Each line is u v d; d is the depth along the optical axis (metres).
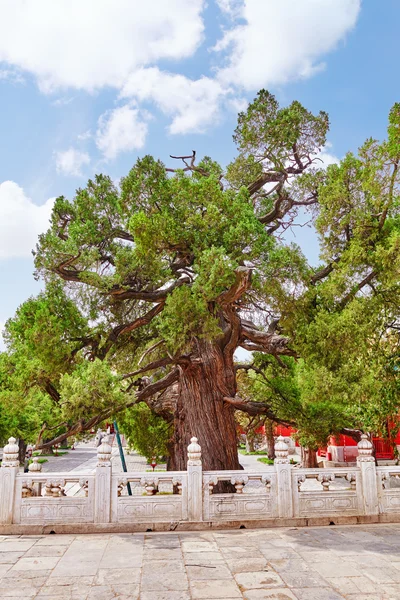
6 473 8.84
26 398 12.67
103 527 8.66
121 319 15.31
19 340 12.82
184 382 14.20
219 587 5.86
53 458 42.94
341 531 8.67
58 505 8.77
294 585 5.91
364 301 11.12
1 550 7.52
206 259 10.18
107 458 8.98
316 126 14.22
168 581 6.08
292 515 9.16
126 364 17.52
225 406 13.89
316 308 11.90
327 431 14.20
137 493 20.84
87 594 5.65
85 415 11.65
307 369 12.38
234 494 9.14
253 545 7.74
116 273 12.41
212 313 11.77
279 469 9.32
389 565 6.68
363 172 11.47
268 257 11.57
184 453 14.27
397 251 10.38
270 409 15.37
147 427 18.28
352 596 5.53
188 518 8.90
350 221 11.93
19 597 5.55
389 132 10.32
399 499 9.62
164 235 11.19
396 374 12.25
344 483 22.95
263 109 13.67
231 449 13.81
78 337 12.98
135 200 12.03
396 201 11.87
